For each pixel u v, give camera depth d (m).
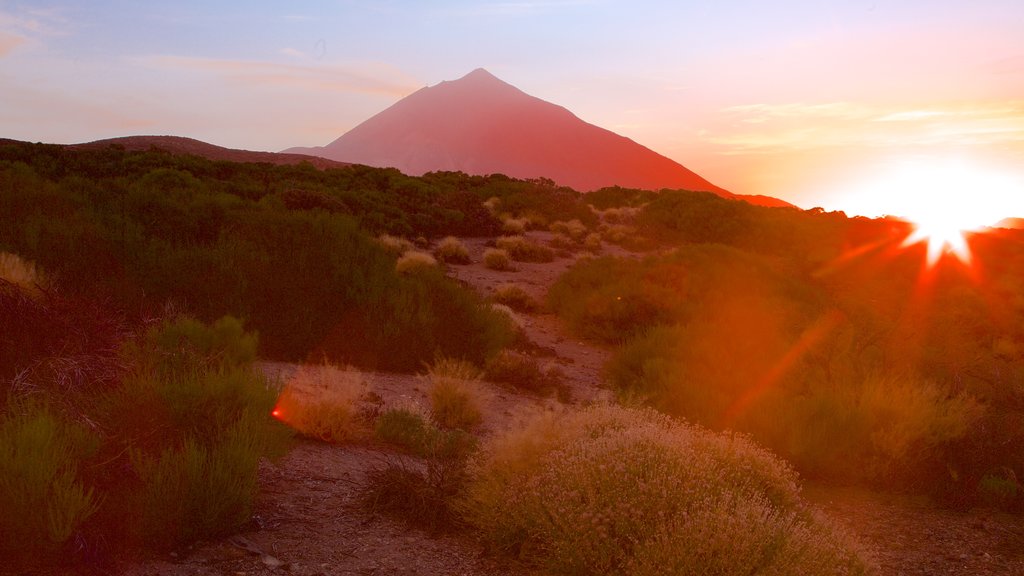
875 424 7.21
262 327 10.28
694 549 3.55
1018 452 6.98
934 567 4.92
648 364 10.88
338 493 5.12
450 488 4.94
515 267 23.64
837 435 7.14
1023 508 6.32
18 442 3.72
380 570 3.93
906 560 5.03
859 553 4.08
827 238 33.91
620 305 16.39
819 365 10.45
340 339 10.78
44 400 4.39
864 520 5.92
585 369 13.38
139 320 8.29
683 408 8.43
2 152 29.83
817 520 4.57
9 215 10.97
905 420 7.10
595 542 3.77
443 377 8.75
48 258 9.78
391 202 29.36
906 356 10.09
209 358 6.18
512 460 4.81
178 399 4.81
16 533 3.34
